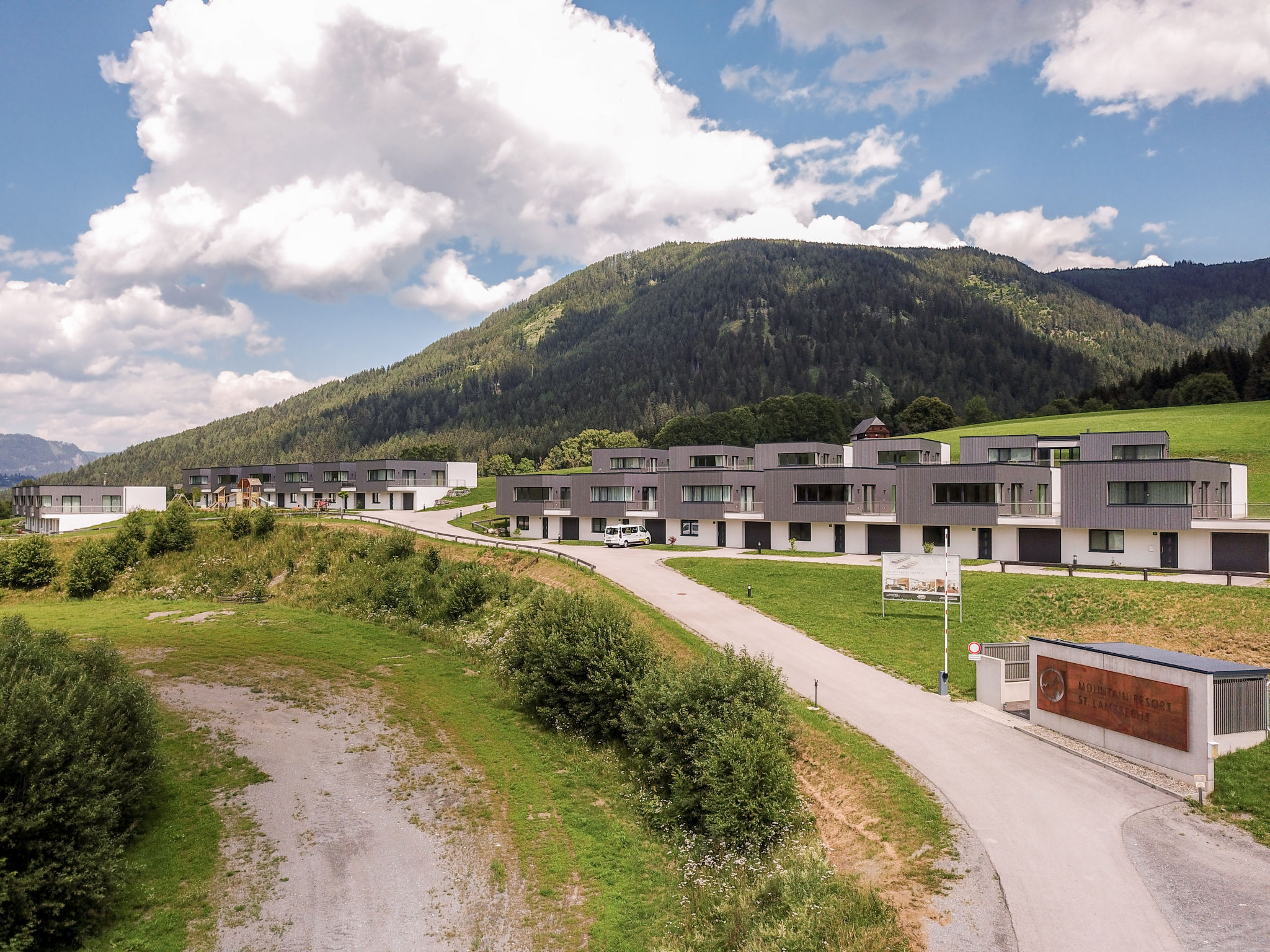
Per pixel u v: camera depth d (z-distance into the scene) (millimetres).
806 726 27516
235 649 48938
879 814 21344
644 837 25750
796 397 162500
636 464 96312
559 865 24094
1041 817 19938
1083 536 56281
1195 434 94750
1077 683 25406
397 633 53594
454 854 24938
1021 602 43000
